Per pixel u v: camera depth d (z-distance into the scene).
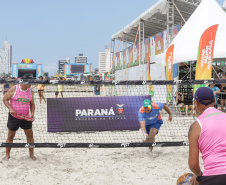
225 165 1.70
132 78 17.45
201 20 9.55
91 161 4.37
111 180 3.52
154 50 14.40
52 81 4.01
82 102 6.57
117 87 17.89
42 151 4.98
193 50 8.82
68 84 4.04
